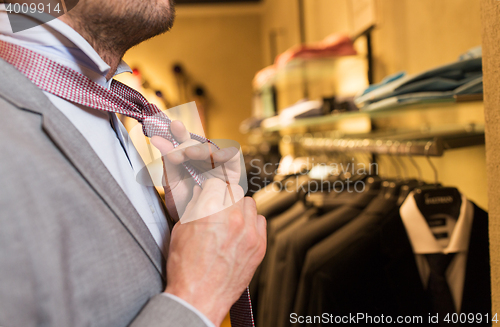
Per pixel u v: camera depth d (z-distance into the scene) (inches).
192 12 164.7
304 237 39.4
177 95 166.1
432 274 32.4
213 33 168.4
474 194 40.8
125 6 15.8
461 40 40.6
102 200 14.1
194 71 167.9
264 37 165.2
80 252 12.7
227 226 15.9
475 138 29.6
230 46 169.0
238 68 169.5
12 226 11.2
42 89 15.0
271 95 121.3
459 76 29.7
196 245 15.4
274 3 143.6
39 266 11.5
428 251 32.0
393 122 60.4
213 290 15.1
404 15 53.1
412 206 32.4
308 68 72.5
